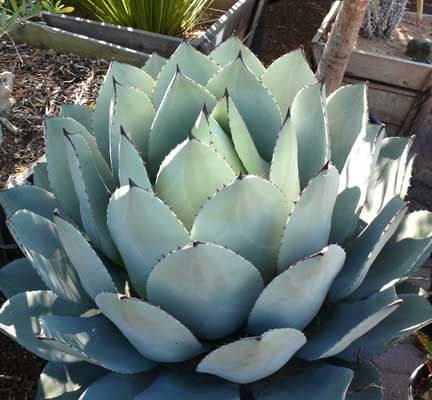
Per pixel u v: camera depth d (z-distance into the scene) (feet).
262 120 3.51
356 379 3.19
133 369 3.02
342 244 3.39
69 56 5.93
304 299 2.86
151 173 3.50
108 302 2.76
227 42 3.84
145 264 2.98
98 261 2.90
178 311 2.96
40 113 5.16
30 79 5.56
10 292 3.55
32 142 4.85
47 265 3.20
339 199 3.31
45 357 3.10
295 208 2.81
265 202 2.81
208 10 7.43
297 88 3.64
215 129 3.12
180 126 3.38
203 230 2.84
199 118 3.05
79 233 2.83
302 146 3.37
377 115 6.97
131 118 3.42
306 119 3.30
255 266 3.03
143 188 2.77
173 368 3.14
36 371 4.06
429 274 5.33
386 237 2.96
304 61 3.56
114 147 3.30
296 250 2.98
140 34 6.08
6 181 4.48
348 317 3.09
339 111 3.48
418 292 3.55
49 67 5.75
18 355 4.13
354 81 6.81
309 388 2.99
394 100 6.73
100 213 3.26
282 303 2.87
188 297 2.85
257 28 7.99
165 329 2.80
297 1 10.05
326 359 3.28
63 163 3.42
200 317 2.96
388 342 3.12
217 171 2.91
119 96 3.34
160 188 3.03
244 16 7.00
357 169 3.25
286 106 3.71
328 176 2.76
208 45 5.96
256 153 3.24
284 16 9.58
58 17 6.21
